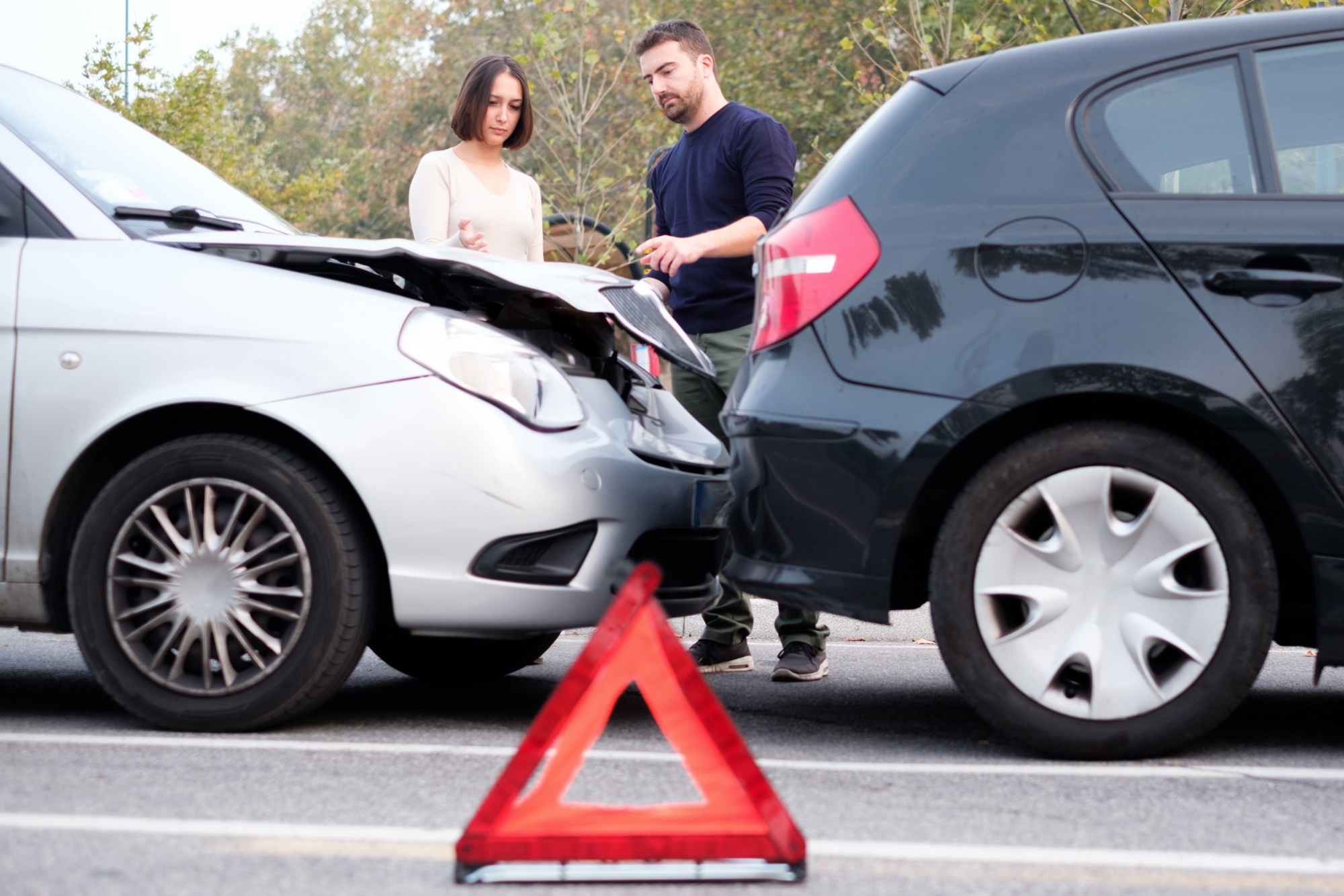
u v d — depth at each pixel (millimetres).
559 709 2355
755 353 3436
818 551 3283
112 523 3482
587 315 3916
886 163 3398
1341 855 2498
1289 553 3301
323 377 3434
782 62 24328
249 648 3439
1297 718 3875
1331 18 3379
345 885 2289
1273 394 3119
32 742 3344
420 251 3625
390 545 3395
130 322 3512
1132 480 3172
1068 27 17094
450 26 32375
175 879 2295
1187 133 3311
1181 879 2348
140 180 4125
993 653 3213
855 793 2936
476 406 3432
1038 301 3199
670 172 4996
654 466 3762
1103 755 3215
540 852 2322
